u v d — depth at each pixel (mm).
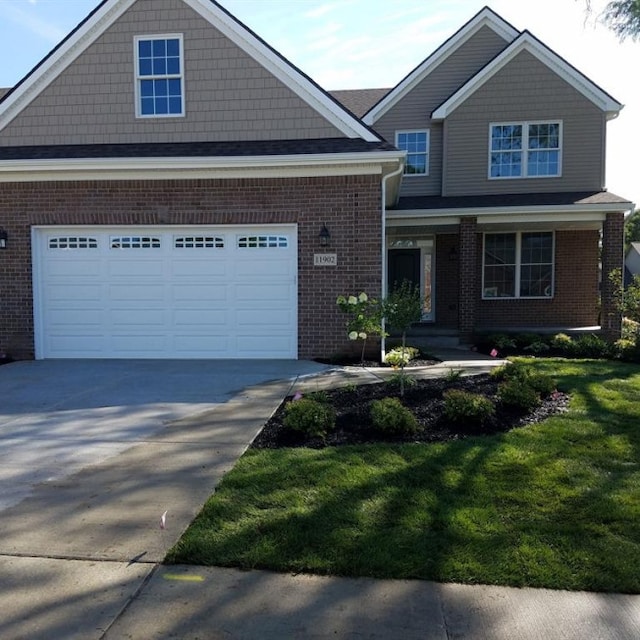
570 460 4438
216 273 9859
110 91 10273
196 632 2463
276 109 10086
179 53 10156
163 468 4434
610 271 12734
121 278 9969
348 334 9523
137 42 10211
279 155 9266
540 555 3010
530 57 14516
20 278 9969
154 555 3094
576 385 7398
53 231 9953
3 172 9711
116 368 8969
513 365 7527
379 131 15609
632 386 7375
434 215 12961
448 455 4547
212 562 3000
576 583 2783
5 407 6492
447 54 15461
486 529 3287
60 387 7562
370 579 2852
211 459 4625
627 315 11953
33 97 10367
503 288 15250
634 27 10938
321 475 4125
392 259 15656
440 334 13391
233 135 10172
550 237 15039
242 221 9641
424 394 6621
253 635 2441
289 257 9711
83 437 5312
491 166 14836
